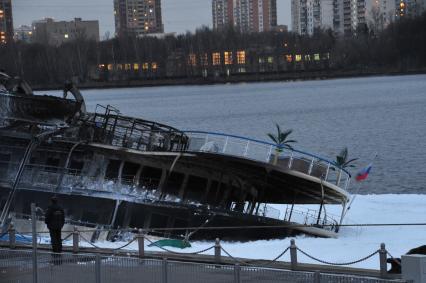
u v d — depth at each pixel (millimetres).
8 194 50938
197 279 31000
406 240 52094
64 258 33031
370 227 58875
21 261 33969
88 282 32625
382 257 34844
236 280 30000
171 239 48594
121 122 54125
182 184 51406
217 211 50000
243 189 52969
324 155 130250
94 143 50969
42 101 52094
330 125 188500
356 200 74125
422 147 132000
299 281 29188
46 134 51219
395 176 99750
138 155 50719
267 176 52000
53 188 50500
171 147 53281
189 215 50031
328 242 50469
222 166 51062
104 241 49781
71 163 51250
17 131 51688
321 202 52656
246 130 188500
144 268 31703
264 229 50906
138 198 50188
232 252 46656
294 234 51625
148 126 53625
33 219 32688
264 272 29891
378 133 162125
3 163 51469
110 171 51125
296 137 163250
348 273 35906
